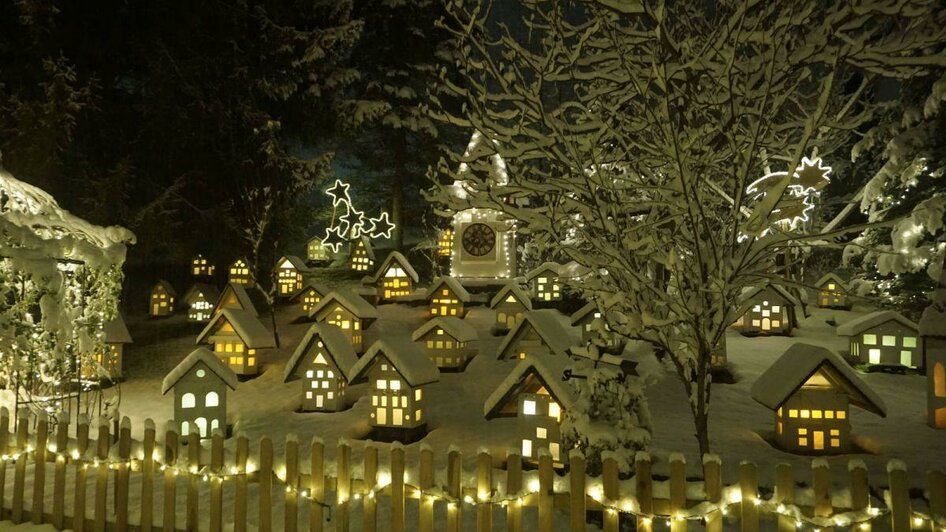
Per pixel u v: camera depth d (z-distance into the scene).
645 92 5.94
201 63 20.11
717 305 6.33
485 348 14.32
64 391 10.63
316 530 5.93
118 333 13.38
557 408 7.61
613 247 6.34
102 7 18.95
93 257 10.10
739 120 6.18
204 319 18.38
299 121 24.89
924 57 5.70
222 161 21.84
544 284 17.53
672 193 6.54
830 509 4.86
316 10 22.80
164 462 6.41
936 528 4.61
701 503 5.16
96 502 6.67
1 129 16.77
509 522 5.51
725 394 11.35
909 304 16.34
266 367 14.16
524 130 6.39
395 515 5.72
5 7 17.69
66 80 17.22
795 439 8.53
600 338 7.15
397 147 30.88
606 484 5.33
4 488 7.20
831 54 5.95
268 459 6.09
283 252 27.39
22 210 10.53
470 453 8.76
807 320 16.55
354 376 9.83
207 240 21.56
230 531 6.24
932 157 14.82
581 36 6.63
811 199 14.73
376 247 33.22
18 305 9.20
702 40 7.26
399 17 26.73
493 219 20.78
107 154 20.47
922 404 10.94
